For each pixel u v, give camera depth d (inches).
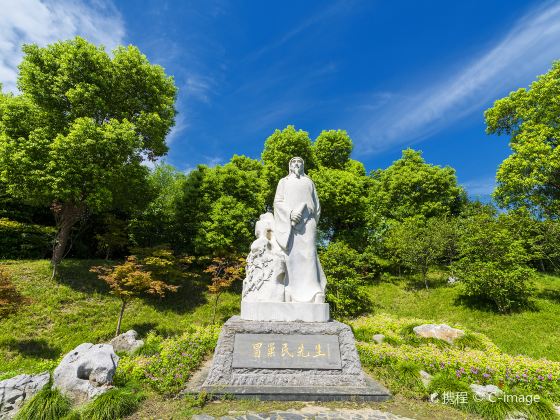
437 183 859.4
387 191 936.9
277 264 247.4
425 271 629.0
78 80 538.9
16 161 462.9
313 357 211.6
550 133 569.6
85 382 193.9
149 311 519.2
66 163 475.5
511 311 481.4
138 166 565.0
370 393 198.2
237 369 206.2
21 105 497.0
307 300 241.9
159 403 187.6
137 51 596.7
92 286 534.9
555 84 571.8
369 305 575.8
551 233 544.4
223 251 606.5
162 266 553.0
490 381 239.3
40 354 369.1
